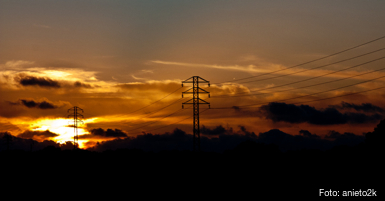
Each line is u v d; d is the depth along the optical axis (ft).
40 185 277.44
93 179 306.14
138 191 244.63
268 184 252.01
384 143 335.06
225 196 213.46
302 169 311.88
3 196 233.14
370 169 283.59
